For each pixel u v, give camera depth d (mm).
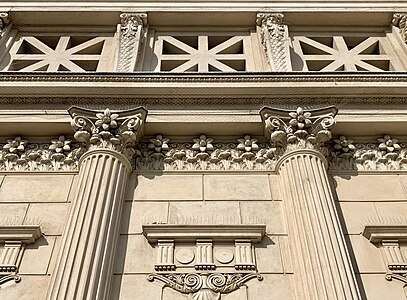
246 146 7988
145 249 6457
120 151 7523
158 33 10797
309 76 8438
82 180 7066
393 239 6586
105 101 8305
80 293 5477
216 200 7195
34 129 8070
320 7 10820
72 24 10883
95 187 6852
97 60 10031
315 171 7148
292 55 10062
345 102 8359
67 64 9883
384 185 7512
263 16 10625
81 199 6719
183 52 10359
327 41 10859
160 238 6508
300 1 10945
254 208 7082
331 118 7848
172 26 10906
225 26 10938
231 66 10156
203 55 10195
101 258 5957
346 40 10836
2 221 6863
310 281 5734
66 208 7082
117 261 6281
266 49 9875
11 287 6016
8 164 7742
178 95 8344
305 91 8344
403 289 6039
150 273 6152
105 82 8352
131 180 7516
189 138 8180
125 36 10102
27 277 6145
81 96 8297
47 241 6605
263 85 8352
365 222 6941
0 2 10805
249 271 6191
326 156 7781
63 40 10602
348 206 7184
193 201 7176
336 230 6348
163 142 8023
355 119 8109
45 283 6074
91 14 10727
